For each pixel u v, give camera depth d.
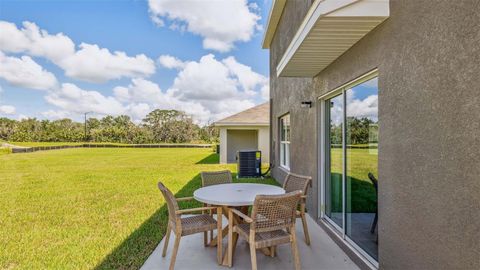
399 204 2.77
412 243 2.56
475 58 1.88
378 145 3.17
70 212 6.68
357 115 4.03
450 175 2.10
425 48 2.36
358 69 3.62
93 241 4.81
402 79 2.69
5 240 4.92
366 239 3.80
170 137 61.44
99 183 10.72
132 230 5.34
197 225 3.83
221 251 3.80
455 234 2.06
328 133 5.28
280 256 4.05
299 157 6.85
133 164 18.11
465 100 1.96
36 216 6.37
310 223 5.48
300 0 6.14
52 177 12.44
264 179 11.51
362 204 3.92
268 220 3.35
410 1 2.56
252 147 21.50
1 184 10.71
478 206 1.86
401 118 2.71
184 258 4.02
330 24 3.08
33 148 37.16
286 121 9.70
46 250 4.47
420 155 2.44
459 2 2.01
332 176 5.12
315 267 3.73
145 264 3.86
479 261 1.86
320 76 5.21
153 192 8.95
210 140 60.31
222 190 4.45
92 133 57.19
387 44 2.94
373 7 2.88
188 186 9.76
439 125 2.21
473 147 1.90
